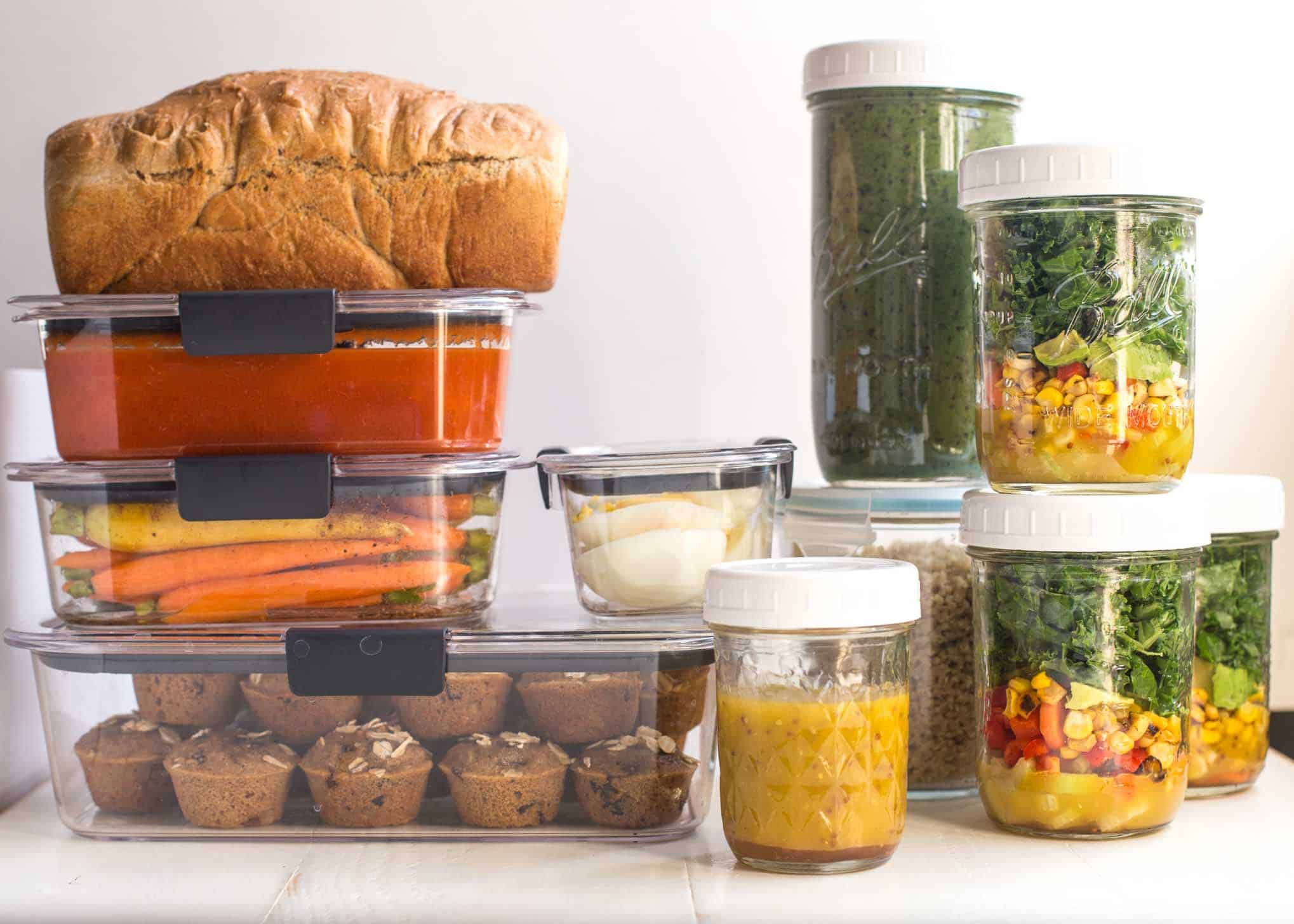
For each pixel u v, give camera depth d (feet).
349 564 3.07
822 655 2.77
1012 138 3.50
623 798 3.04
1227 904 2.61
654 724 3.03
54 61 4.19
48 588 3.74
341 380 3.03
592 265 4.28
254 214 3.08
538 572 4.33
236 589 3.07
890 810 2.83
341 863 2.95
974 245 3.12
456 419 3.06
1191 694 3.14
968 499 3.04
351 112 3.12
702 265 4.29
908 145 3.39
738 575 2.76
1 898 2.75
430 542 3.08
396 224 3.10
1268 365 4.29
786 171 4.27
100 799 3.11
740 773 2.84
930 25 4.25
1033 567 2.95
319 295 2.99
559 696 3.04
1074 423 2.86
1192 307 2.95
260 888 2.79
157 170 3.08
